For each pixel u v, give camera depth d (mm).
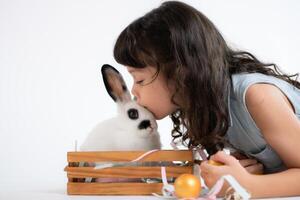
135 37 1148
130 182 1054
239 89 1114
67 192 1062
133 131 1143
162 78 1134
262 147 1158
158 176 1033
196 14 1183
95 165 1085
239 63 1222
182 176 962
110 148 1143
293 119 1041
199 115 1125
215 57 1151
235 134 1197
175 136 1317
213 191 944
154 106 1158
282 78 1265
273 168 1187
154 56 1122
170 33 1130
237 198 909
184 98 1133
